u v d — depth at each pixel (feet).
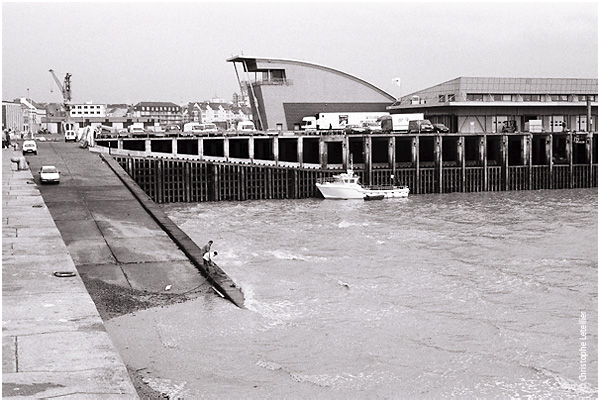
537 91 391.24
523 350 98.68
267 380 86.74
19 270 101.50
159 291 116.47
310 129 379.55
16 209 155.02
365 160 324.39
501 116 385.91
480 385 86.79
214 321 105.60
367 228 205.67
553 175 351.87
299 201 295.69
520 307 119.55
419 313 115.34
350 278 139.33
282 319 109.70
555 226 207.62
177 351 93.97
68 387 60.18
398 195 303.89
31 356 67.15
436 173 331.77
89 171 236.43
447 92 391.24
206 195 300.61
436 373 90.48
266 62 420.36
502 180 342.64
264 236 189.57
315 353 96.12
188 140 328.49
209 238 185.47
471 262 155.33
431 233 195.31
